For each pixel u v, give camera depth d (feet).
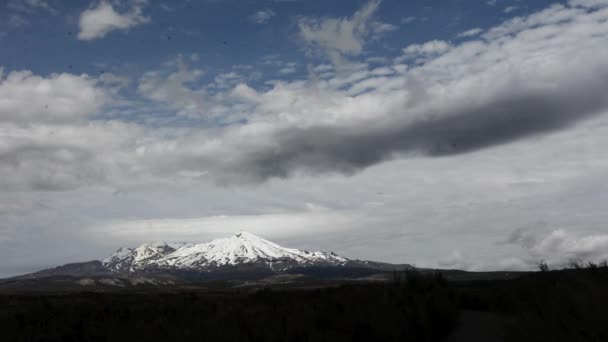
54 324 52.85
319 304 45.65
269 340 37.45
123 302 83.66
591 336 27.48
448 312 40.83
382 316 38.01
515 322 34.30
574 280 34.81
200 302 61.36
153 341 40.65
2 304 83.30
